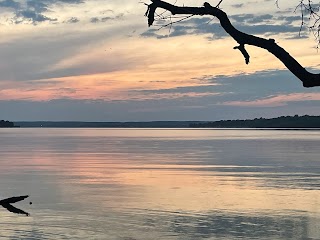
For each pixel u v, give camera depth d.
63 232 26.92
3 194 42.31
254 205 36.09
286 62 3.58
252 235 26.50
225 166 73.19
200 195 41.62
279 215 32.06
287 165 74.50
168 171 65.19
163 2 3.68
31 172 64.88
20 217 30.66
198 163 79.44
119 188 46.97
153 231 27.39
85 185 49.66
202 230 27.67
